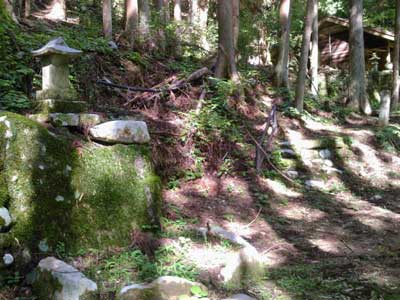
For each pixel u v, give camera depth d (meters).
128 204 4.21
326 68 16.14
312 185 7.41
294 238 5.23
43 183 3.68
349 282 3.91
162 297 3.11
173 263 3.71
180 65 10.07
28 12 11.15
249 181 6.88
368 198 7.30
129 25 10.35
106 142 4.39
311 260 4.52
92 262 3.59
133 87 7.63
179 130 6.72
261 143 7.62
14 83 5.76
